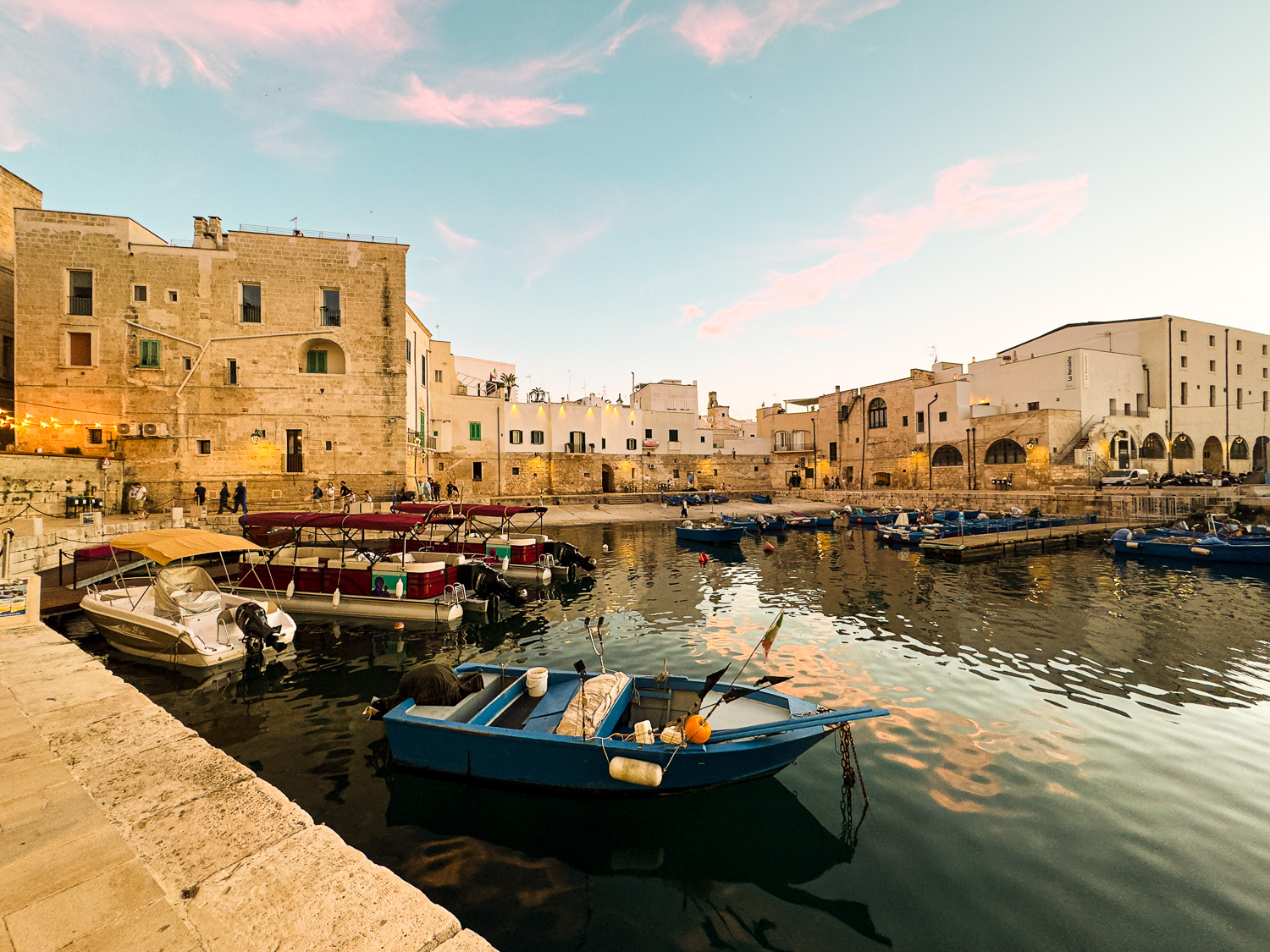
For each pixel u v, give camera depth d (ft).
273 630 40.09
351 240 103.09
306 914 11.07
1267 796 22.20
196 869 12.42
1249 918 16.15
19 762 17.53
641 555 87.45
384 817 21.59
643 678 28.30
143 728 20.08
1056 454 132.05
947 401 154.51
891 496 149.79
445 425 146.41
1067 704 31.17
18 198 100.89
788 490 180.14
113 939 10.12
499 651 41.78
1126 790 22.63
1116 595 58.23
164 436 93.86
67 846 13.14
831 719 22.12
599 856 19.57
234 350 97.66
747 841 20.18
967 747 26.40
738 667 37.91
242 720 30.07
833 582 66.54
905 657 39.58
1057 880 17.79
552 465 161.07
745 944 15.65
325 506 97.04
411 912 11.25
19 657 27.89
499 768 23.31
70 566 58.65
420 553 56.90
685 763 21.66
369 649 42.39
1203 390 151.53
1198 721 28.96
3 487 69.62
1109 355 141.69
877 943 15.61
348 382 102.94
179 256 95.86
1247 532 84.84
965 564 78.07
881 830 20.43
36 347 91.15
